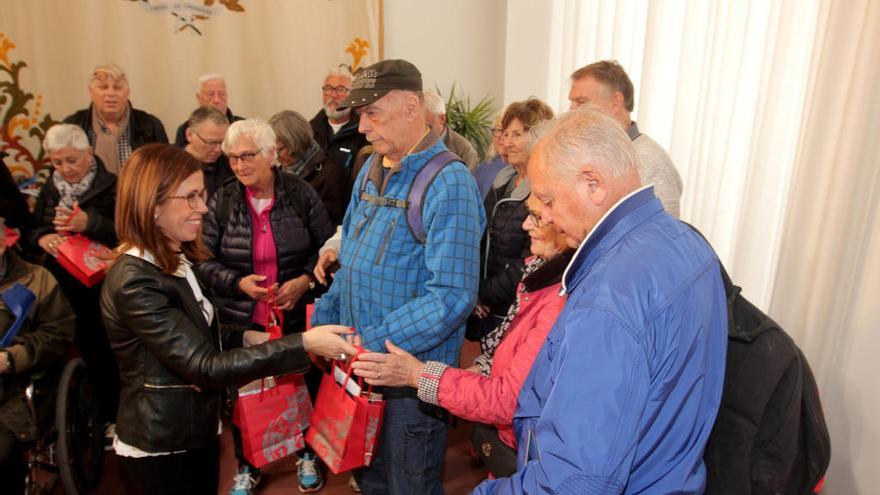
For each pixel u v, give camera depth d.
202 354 1.30
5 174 2.75
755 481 0.96
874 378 1.56
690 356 0.80
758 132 1.99
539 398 0.93
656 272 0.79
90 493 2.22
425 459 1.60
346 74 3.52
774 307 1.86
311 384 2.32
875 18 1.54
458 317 1.42
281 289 2.09
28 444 1.84
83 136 2.51
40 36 3.57
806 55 1.88
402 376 1.34
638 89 2.81
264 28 3.99
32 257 2.78
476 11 4.42
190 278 1.46
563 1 3.43
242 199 2.12
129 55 3.78
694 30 2.35
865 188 1.59
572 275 0.89
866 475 1.59
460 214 1.43
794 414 0.94
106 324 1.37
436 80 4.47
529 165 0.94
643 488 0.83
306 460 2.28
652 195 0.89
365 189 1.65
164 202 1.31
